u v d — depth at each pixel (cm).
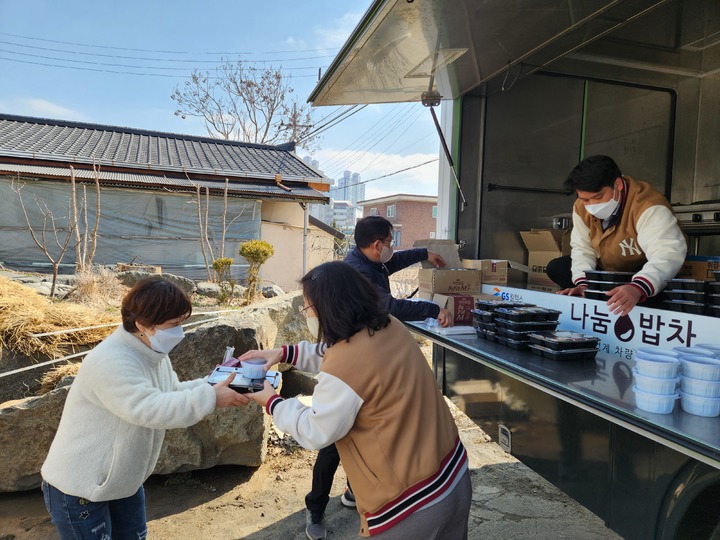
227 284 952
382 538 147
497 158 426
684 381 152
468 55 329
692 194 516
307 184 1407
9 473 315
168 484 348
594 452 191
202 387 184
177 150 1497
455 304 303
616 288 215
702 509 153
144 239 1182
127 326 190
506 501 335
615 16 318
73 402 184
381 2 248
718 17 389
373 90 386
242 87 2562
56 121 1510
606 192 248
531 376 193
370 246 295
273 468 373
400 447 148
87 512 183
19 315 423
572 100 454
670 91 491
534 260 418
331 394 150
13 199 1072
